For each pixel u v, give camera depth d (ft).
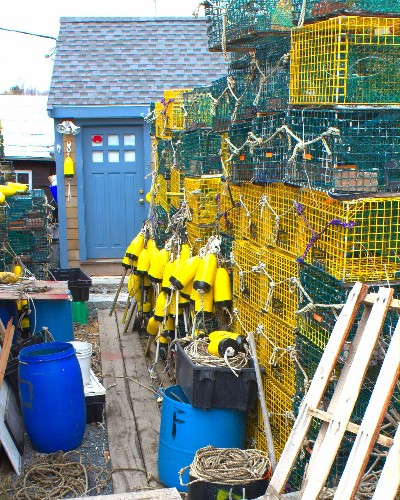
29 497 14.07
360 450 8.76
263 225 15.15
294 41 12.45
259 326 14.74
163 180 28.78
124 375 21.63
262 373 14.75
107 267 34.37
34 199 26.86
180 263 18.66
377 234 10.83
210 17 16.17
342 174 10.96
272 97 14.47
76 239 34.04
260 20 13.76
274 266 14.12
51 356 15.96
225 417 14.34
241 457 12.93
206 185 20.21
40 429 15.98
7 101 59.57
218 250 17.57
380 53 11.16
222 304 17.11
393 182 11.36
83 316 27.78
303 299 12.65
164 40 37.24
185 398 15.23
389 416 10.53
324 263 11.52
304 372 12.39
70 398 16.16
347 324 9.96
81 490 14.55
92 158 33.96
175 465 14.38
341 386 9.79
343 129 11.25
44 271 28.02
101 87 33.81
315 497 9.12
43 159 47.83
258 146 14.60
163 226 27.04
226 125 18.08
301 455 11.94
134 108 33.32
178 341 16.46
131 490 14.60
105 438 17.20
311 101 11.91
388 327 11.06
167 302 20.12
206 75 35.37
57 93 33.24
